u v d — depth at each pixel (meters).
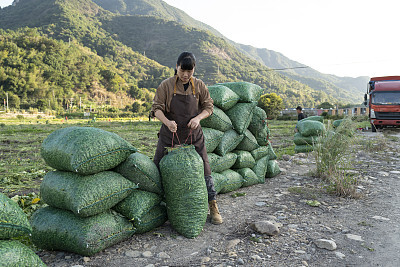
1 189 4.58
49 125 32.09
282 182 4.85
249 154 4.58
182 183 2.71
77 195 2.31
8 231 1.68
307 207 3.48
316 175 5.12
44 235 2.42
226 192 4.18
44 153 2.62
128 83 178.88
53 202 2.52
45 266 1.82
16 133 18.67
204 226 3.00
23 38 156.62
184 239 2.68
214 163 3.84
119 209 2.68
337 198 3.83
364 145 8.39
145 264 2.23
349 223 2.97
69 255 2.39
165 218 2.99
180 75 2.76
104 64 198.38
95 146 2.44
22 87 116.19
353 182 4.44
